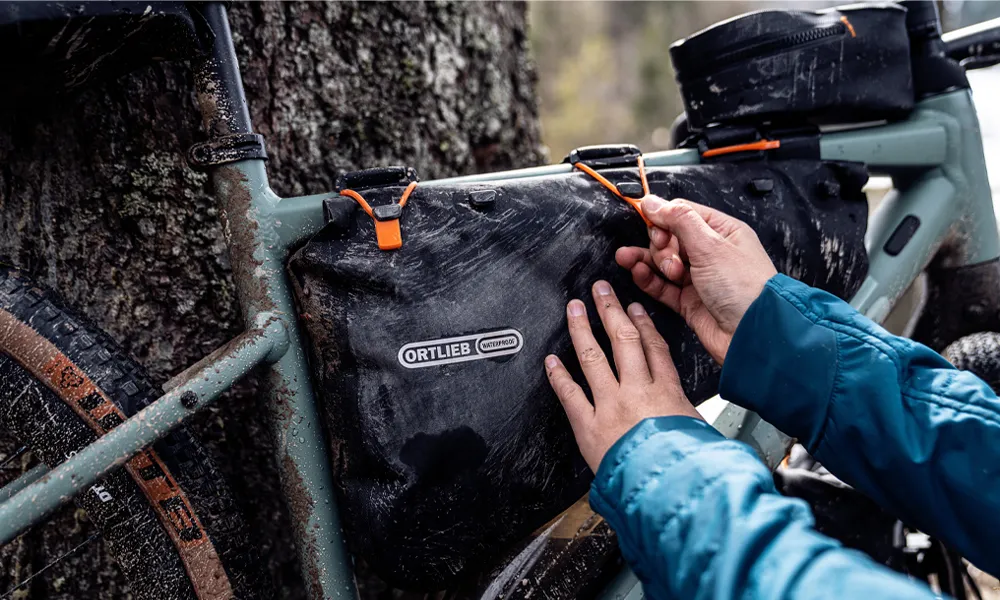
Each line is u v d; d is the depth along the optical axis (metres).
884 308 1.02
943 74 1.04
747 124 0.95
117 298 0.99
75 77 0.78
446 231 0.74
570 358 0.77
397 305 0.72
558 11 9.47
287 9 1.09
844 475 0.64
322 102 1.14
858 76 0.94
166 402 0.68
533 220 0.77
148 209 0.99
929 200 1.04
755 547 0.48
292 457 0.76
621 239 0.80
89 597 1.01
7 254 0.94
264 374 0.76
